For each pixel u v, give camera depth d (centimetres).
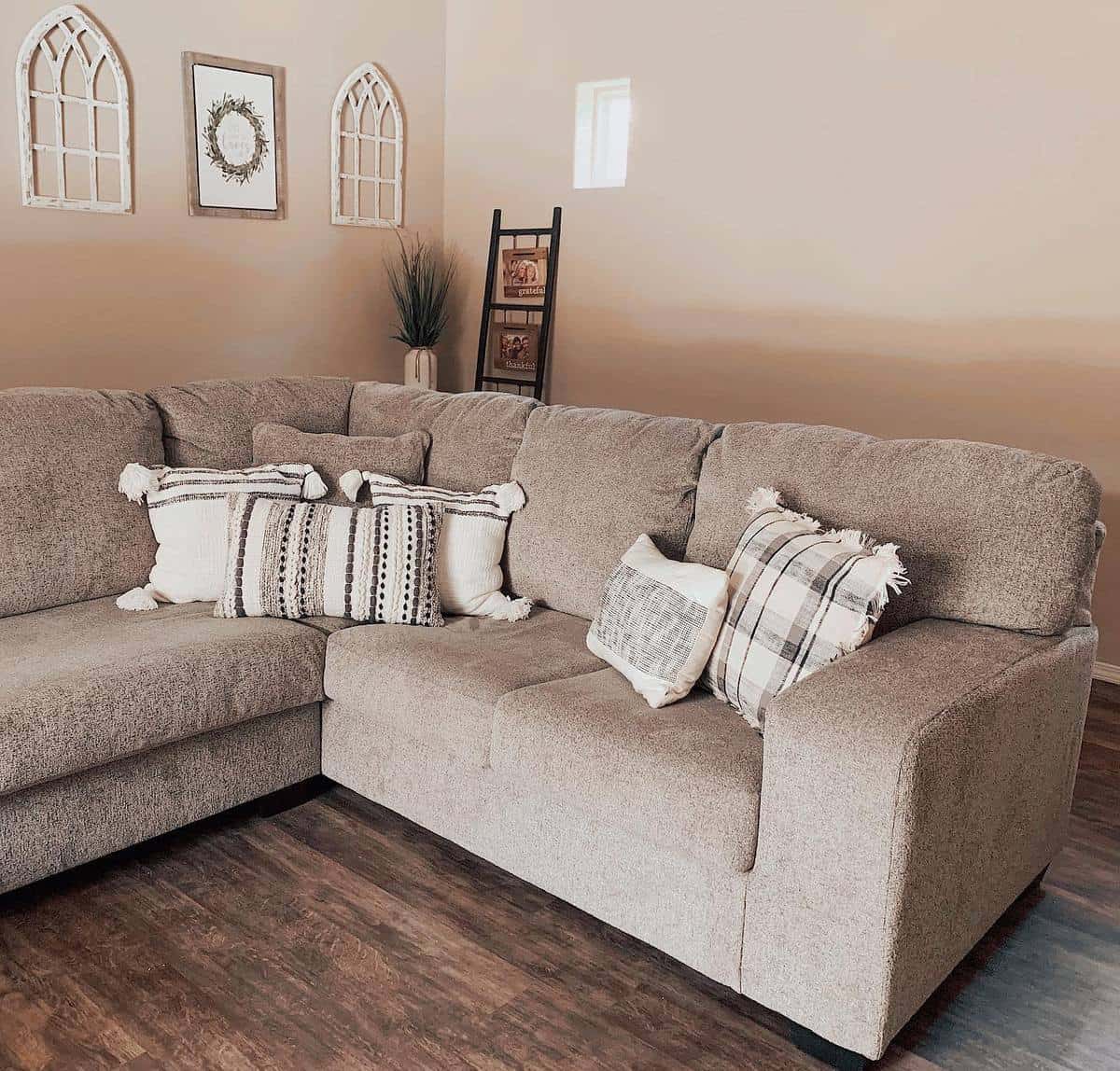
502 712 211
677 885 194
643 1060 180
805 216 414
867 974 169
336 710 256
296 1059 177
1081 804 277
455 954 206
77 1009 187
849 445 236
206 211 439
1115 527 360
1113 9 335
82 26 391
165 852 239
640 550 241
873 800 162
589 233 481
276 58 452
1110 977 206
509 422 295
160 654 227
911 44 377
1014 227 365
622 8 451
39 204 392
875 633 215
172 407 299
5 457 261
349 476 288
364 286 507
